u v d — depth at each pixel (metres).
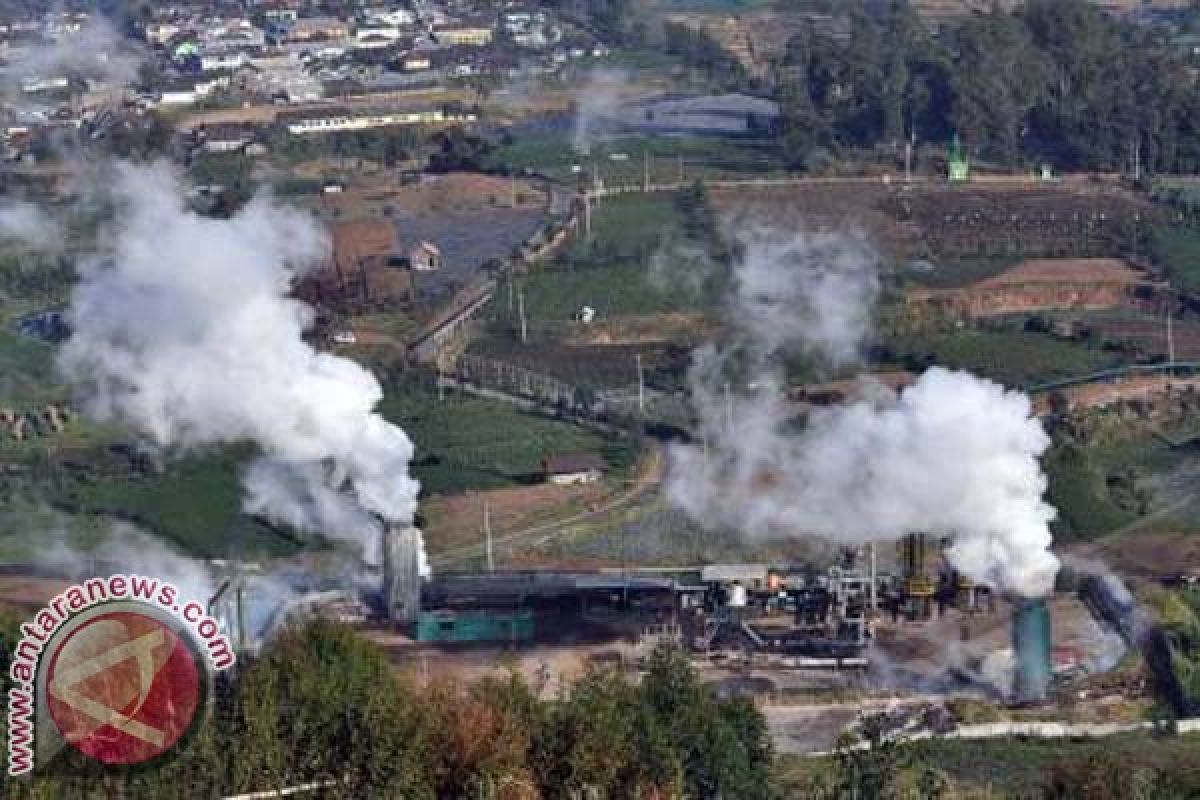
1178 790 133.38
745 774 135.50
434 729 124.88
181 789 119.69
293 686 127.38
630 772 125.69
